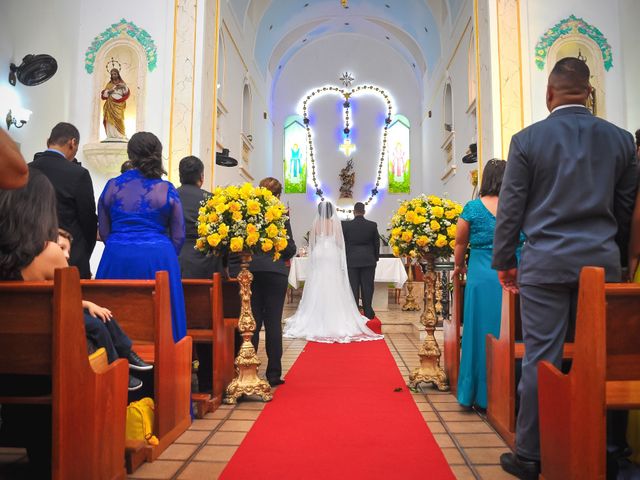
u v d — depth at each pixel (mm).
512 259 2338
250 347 3703
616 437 2426
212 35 7492
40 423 2229
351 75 16562
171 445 2713
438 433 2914
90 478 1948
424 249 4051
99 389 2018
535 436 2219
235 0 10859
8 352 1840
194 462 2475
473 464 2436
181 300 3158
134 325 2746
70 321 1835
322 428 3010
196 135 6938
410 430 2967
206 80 7176
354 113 16438
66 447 1794
